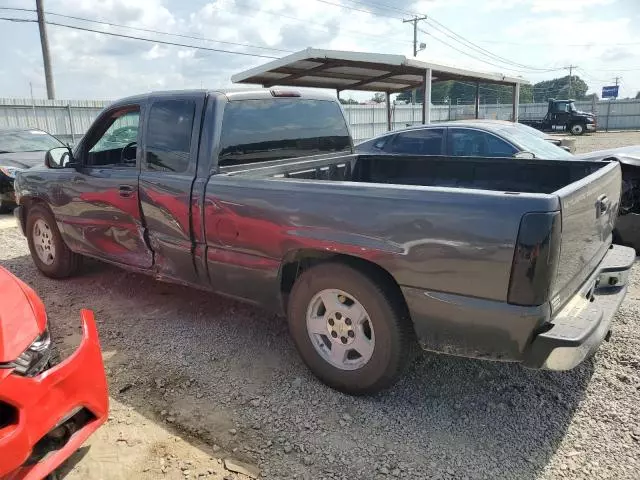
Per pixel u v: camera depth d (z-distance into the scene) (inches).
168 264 165.5
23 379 88.4
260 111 166.6
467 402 127.9
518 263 100.1
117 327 174.4
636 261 232.7
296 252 131.6
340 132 203.9
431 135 338.0
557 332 103.5
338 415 123.7
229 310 186.1
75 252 209.9
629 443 110.0
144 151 166.4
